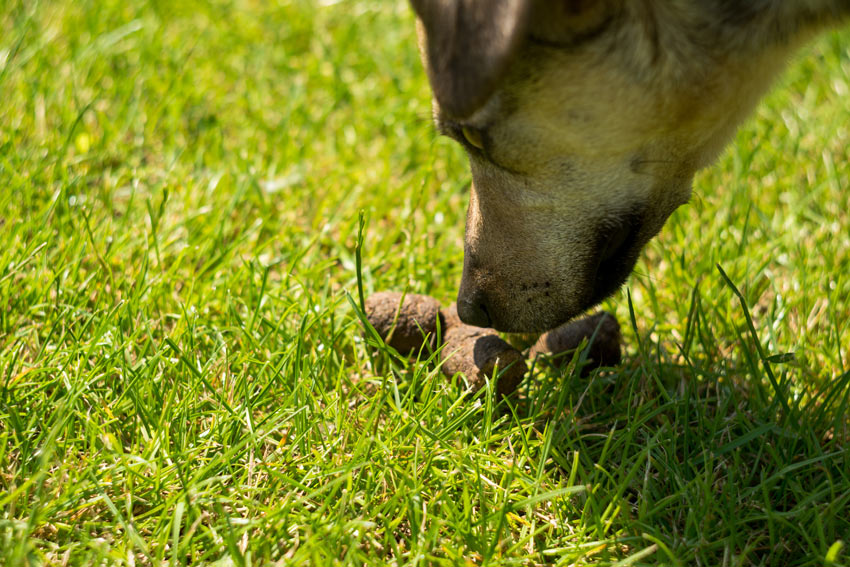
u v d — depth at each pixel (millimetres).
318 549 803
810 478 869
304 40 1322
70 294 957
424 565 807
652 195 882
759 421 892
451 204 1101
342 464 860
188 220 1036
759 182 1117
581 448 870
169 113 1175
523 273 884
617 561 821
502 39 772
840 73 1243
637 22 823
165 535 812
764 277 1021
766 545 835
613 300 994
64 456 856
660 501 837
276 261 1006
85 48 1224
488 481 855
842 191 1101
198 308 956
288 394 899
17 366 913
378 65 1283
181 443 864
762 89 884
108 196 1053
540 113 842
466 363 894
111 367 897
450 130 872
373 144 1182
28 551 795
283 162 1125
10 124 1114
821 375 942
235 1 1382
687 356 915
